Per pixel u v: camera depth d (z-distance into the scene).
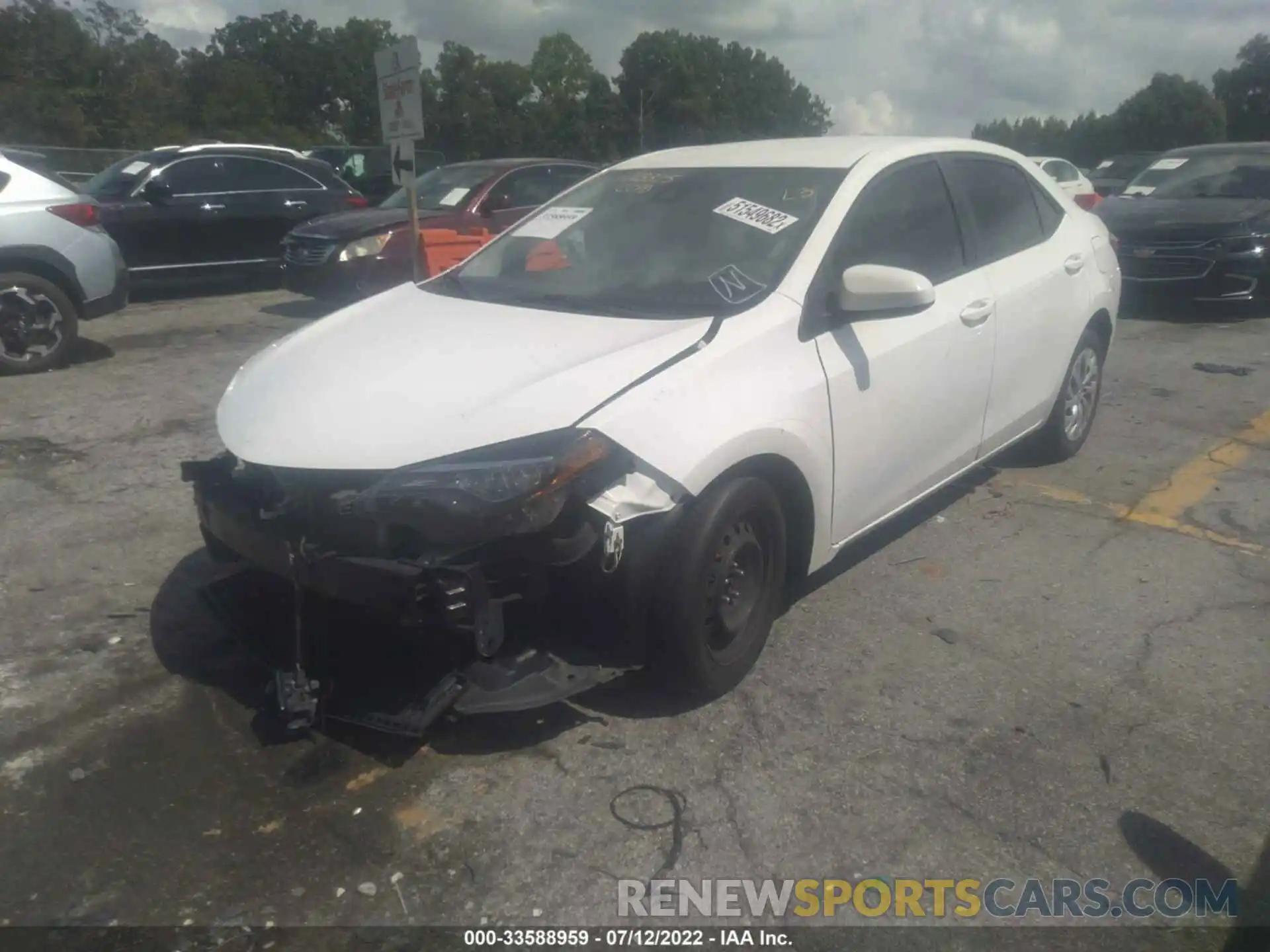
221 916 2.73
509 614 3.10
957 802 3.14
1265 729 3.50
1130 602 4.37
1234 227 9.58
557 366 3.35
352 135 80.81
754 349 3.53
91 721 3.56
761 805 3.12
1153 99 78.88
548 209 4.77
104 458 6.18
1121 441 6.42
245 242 11.98
